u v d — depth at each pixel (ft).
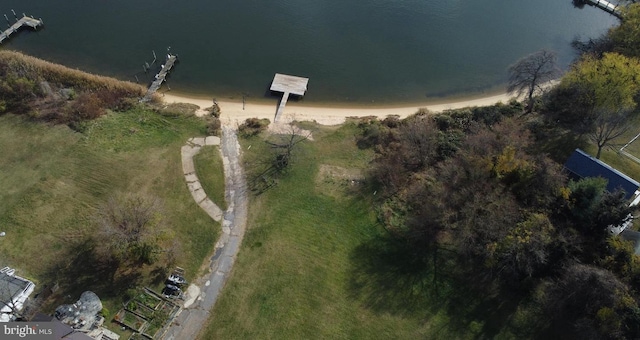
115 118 216.33
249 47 277.03
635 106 226.79
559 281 155.12
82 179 184.96
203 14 296.71
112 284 153.38
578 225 167.12
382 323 152.35
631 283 151.84
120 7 297.33
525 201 178.40
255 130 221.87
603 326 143.13
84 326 140.05
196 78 256.73
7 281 145.79
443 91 265.75
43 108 213.66
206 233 172.76
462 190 182.91
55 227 167.84
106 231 154.40
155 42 274.36
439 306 157.89
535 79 230.89
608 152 215.31
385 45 289.12
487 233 168.14
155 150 202.28
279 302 154.51
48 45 267.80
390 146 214.48
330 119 240.53
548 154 212.84
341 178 200.54
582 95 221.87
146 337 142.10
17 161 189.67
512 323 153.99
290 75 262.88
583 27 317.42
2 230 165.48
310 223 180.04
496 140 200.23
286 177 197.88
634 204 179.83
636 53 251.19
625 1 328.70
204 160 201.26
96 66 258.57
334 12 309.42
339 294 158.51
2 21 279.90
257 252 168.45
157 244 159.63
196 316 149.07
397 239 176.86
